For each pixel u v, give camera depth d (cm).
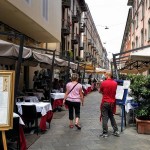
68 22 3612
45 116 937
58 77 2709
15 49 786
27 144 778
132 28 4353
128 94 1040
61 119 1230
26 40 2145
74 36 4238
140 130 936
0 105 558
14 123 664
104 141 833
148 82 972
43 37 2255
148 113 941
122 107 993
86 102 2100
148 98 964
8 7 1367
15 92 780
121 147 766
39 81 2042
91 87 3566
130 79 1062
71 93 1020
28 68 2270
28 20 1641
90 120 1215
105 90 897
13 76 564
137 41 3644
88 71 3850
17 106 912
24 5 1482
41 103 991
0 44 761
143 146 779
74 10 4284
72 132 955
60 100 1459
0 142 641
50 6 2083
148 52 1109
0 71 559
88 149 742
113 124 908
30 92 1480
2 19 1625
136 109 986
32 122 972
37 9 1728
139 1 3469
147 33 2739
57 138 863
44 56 1145
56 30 2319
